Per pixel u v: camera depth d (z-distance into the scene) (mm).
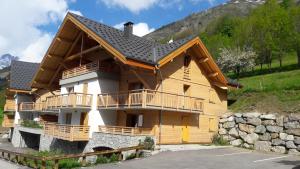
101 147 24109
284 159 19734
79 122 26828
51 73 33281
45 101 33219
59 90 34875
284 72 39469
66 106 26172
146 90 21641
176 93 25297
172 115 24609
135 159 19250
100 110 25016
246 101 29766
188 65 27125
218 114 29203
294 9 43938
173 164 17250
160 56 22672
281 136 23797
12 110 44938
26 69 45156
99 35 22891
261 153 22797
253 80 38375
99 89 25125
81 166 17688
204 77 28359
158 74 23812
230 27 71812
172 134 24469
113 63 26266
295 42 41156
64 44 29016
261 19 45125
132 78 25141
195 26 152125
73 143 26906
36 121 37844
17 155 21516
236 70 44938
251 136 25656
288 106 25484
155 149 21219
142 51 23328
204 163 17500
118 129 24750
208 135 27906
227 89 30672
